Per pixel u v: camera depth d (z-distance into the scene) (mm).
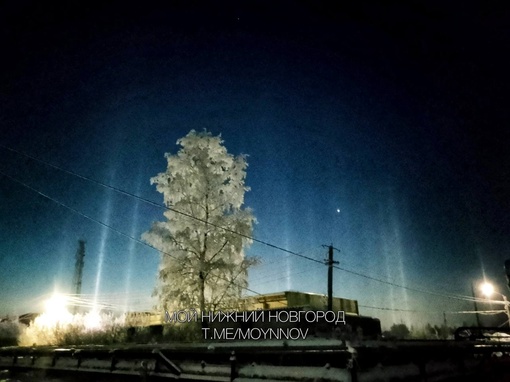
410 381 5469
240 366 5730
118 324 15422
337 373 4766
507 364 8445
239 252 20734
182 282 19516
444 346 6707
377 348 5129
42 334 15898
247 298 22172
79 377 8453
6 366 11039
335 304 25484
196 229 20703
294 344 5895
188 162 22109
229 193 21891
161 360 6707
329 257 23906
